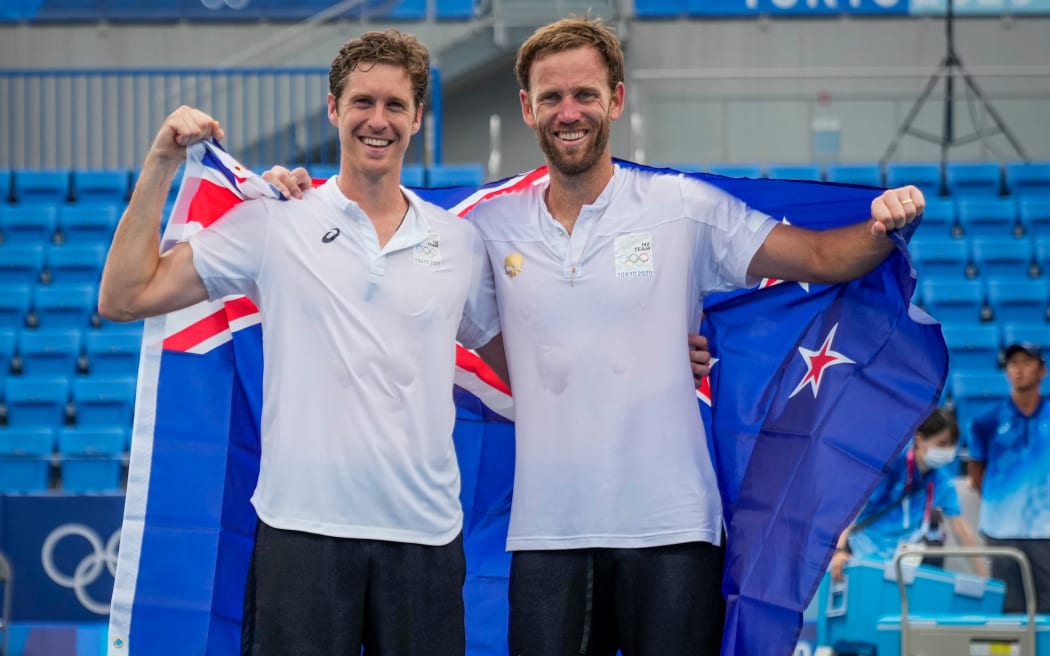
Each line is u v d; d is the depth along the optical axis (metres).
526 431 9.32
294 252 8.97
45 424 24.81
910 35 33.69
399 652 8.80
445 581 8.88
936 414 16.28
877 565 14.97
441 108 32.47
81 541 16.77
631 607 9.20
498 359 9.88
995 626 13.68
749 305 10.22
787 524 9.52
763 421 10.06
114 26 34.34
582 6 33.53
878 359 9.72
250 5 34.16
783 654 9.14
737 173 29.89
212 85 29.75
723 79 32.66
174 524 10.10
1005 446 17.42
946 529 16.47
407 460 8.75
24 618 16.69
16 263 28.30
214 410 10.12
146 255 8.81
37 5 34.34
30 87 33.44
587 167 9.18
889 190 9.01
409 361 8.84
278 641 8.66
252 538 10.08
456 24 33.38
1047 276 28.28
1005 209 29.58
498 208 9.58
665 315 9.31
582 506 9.16
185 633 10.08
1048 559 16.41
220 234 9.10
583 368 9.19
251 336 10.05
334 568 8.70
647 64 34.00
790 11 33.59
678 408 9.27
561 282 9.27
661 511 9.13
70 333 26.25
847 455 9.56
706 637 9.22
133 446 10.08
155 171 8.76
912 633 13.77
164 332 10.10
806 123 31.08
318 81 32.81
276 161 32.28
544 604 9.21
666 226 9.42
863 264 9.30
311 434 8.77
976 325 26.97
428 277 9.02
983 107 31.25
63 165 33.53
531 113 9.37
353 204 8.93
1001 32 33.56
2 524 16.80
